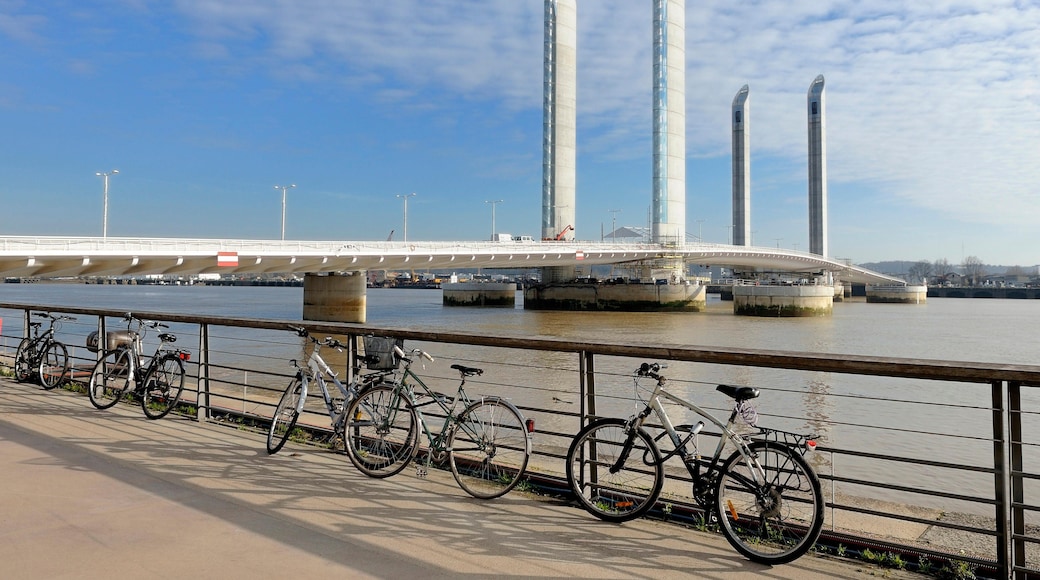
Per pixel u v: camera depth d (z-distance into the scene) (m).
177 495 5.52
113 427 7.87
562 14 106.12
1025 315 91.31
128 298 132.62
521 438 5.77
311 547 4.51
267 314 72.25
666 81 102.44
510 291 107.56
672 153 102.75
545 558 4.42
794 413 21.05
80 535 4.66
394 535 4.75
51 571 4.11
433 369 27.12
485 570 4.21
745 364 4.64
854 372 4.34
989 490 12.20
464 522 5.04
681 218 103.38
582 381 5.43
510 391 22.02
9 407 9.00
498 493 5.58
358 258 51.22
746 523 4.82
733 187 162.00
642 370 5.05
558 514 5.27
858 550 4.67
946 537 5.99
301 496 5.55
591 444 5.46
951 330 62.59
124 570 4.12
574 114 107.50
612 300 94.12
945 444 16.64
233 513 5.12
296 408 6.85
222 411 8.51
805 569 4.35
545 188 105.75
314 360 6.87
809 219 165.75
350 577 4.07
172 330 44.56
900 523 6.39
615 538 4.79
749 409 4.66
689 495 6.65
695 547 4.66
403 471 6.32
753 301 84.19
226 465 6.40
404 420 6.11
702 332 58.31
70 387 10.55
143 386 8.58
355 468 6.40
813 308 83.62
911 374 4.20
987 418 20.66
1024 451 16.69
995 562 4.22
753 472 4.57
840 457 14.52
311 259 48.78
